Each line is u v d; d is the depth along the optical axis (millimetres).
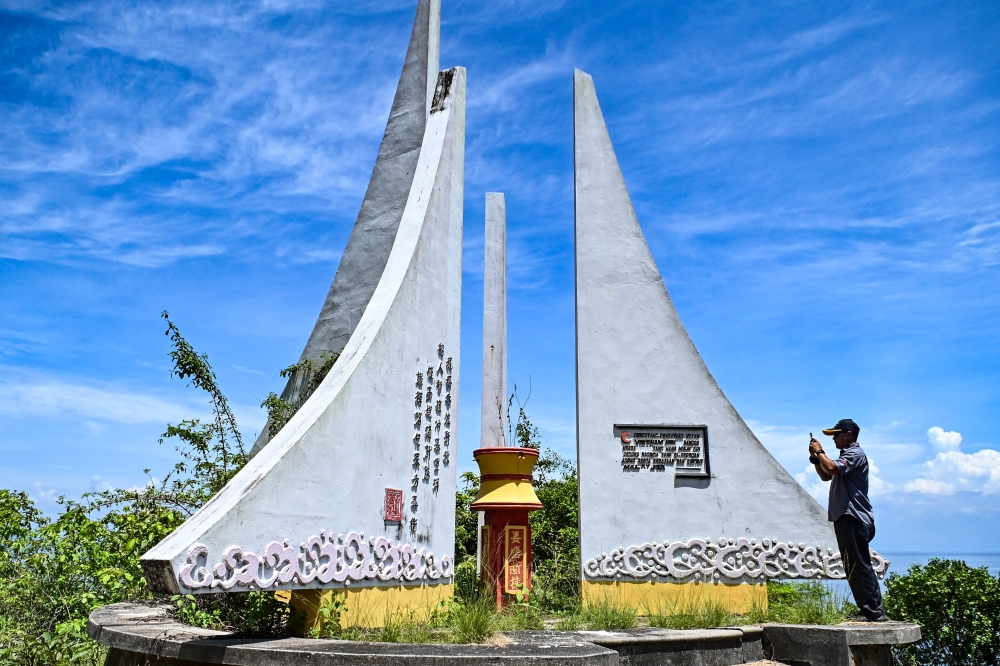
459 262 9617
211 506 5484
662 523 9344
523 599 8148
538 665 4828
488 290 13508
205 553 5102
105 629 5918
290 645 5172
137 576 7734
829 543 9328
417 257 8516
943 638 12875
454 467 8906
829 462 7766
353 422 6945
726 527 9367
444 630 6246
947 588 13070
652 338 9977
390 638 5848
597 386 9750
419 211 8867
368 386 7254
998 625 12500
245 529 5477
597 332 9953
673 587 9141
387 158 11875
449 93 10148
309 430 6336
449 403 8906
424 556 7969
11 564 7789
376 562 7062
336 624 6203
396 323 7898
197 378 9062
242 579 5383
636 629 6777
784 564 9258
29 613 7320
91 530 8023
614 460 9523
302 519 6102
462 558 12641
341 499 6645
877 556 8500
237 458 9305
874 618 7359
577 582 10102
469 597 8508
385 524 7305
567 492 13812
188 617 6340
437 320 8836
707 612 7383
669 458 9570
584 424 9625
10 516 8297
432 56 12109
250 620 6164
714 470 9555
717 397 9805
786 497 9492
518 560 8406
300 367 10984
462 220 9867
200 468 9148
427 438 8312
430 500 8250
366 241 11531
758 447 9664
